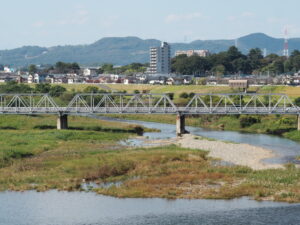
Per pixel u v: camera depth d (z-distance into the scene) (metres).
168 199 96.44
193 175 111.81
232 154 142.12
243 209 90.12
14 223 84.12
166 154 134.88
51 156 136.12
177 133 196.50
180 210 90.06
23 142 159.12
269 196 96.88
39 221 85.06
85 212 89.25
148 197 97.69
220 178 110.00
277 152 148.88
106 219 85.94
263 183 104.31
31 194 100.00
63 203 94.19
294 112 198.62
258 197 96.50
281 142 174.75
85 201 95.44
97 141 169.38
